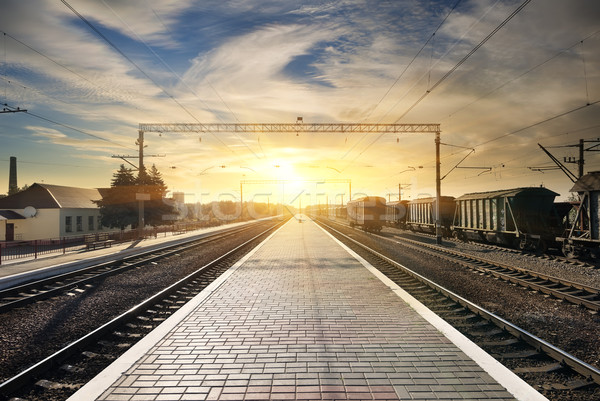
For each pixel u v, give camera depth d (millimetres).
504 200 20109
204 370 4594
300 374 4457
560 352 5145
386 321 6543
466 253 17688
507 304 8711
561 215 20531
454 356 4973
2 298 10188
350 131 26094
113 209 33438
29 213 32906
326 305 7660
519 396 3898
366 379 4312
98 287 11508
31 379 4785
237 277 10961
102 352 5891
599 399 4250
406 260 16125
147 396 3967
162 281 12445
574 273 12938
